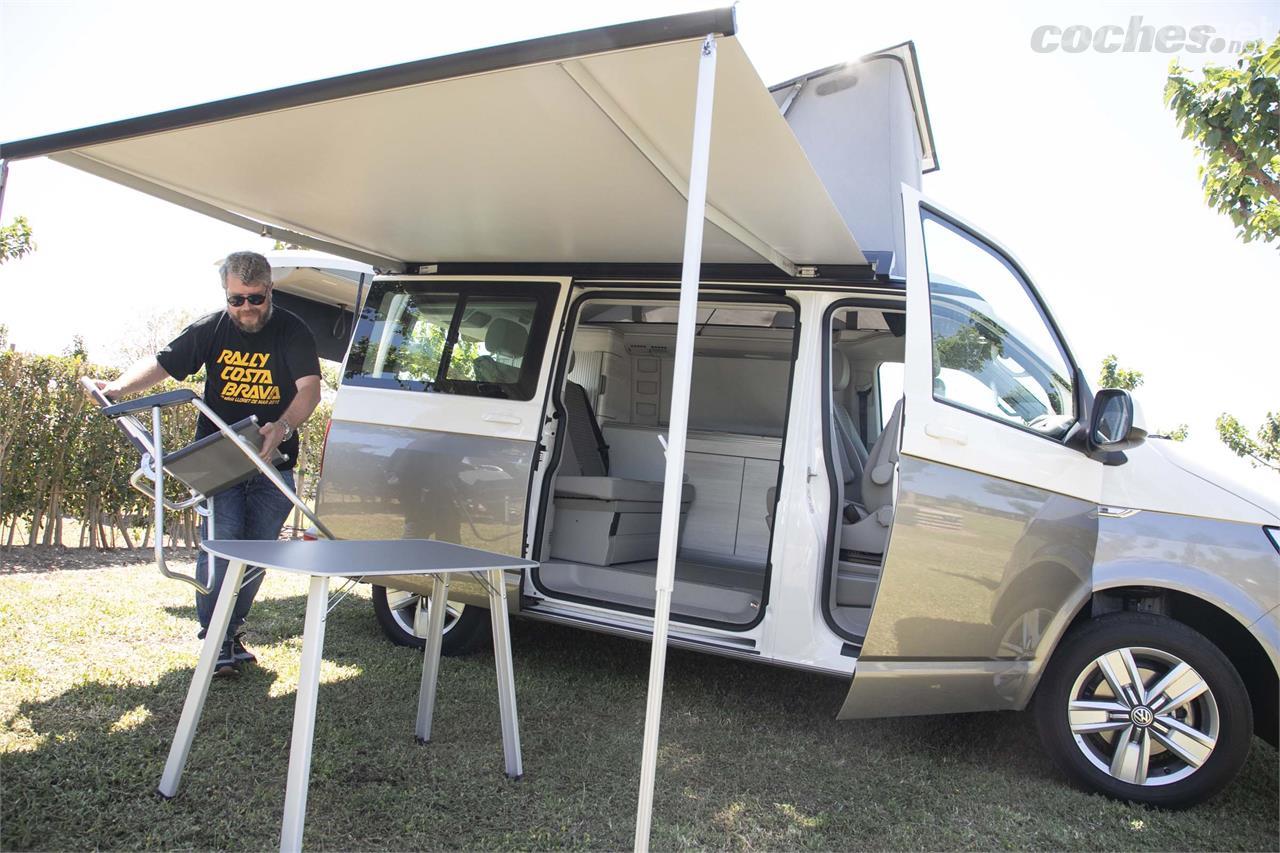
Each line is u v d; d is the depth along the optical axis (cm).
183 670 343
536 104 229
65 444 580
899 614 289
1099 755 297
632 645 451
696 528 481
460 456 379
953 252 318
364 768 269
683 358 199
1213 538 287
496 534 366
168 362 354
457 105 233
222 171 303
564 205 312
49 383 570
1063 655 298
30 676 318
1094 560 298
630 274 377
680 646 339
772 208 286
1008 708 300
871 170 351
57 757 252
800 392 336
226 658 338
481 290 405
